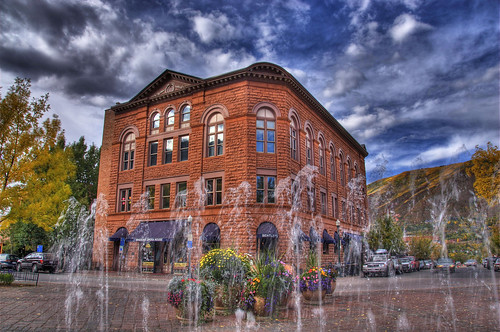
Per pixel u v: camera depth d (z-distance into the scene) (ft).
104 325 30.50
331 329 29.66
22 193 60.95
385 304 44.24
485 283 77.87
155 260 98.78
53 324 30.42
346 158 145.69
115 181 111.65
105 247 110.22
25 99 61.52
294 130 100.01
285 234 86.02
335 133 133.69
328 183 120.26
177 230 94.79
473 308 41.11
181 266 92.43
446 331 28.91
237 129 90.43
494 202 104.22
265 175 89.20
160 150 104.32
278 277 37.81
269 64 92.38
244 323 32.14
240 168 88.17
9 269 108.68
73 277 84.07
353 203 148.46
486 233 123.85
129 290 57.93
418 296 52.80
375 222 164.04
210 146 95.45
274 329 29.66
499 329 29.63
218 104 94.99
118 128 114.83
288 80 94.48
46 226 69.10
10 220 62.49
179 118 102.78
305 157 102.99
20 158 61.57
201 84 97.19
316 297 44.88
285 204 87.92
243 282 37.37
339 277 101.55
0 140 59.26
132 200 106.22
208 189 92.68
